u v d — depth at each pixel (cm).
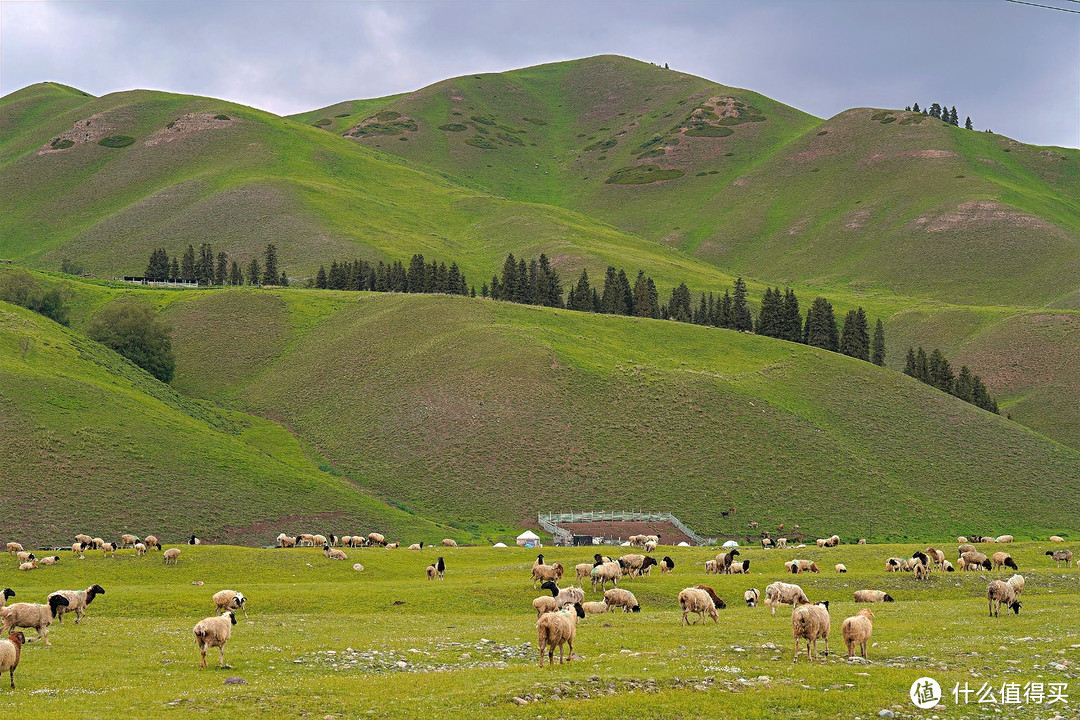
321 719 2200
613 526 10525
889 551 6688
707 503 11344
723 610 4256
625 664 2758
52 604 3603
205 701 2342
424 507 11300
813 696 2380
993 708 2344
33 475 9138
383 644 3228
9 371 11181
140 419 11206
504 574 5962
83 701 2325
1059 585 5203
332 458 12862
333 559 6431
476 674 2642
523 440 12700
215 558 6169
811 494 11725
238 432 13375
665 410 13600
